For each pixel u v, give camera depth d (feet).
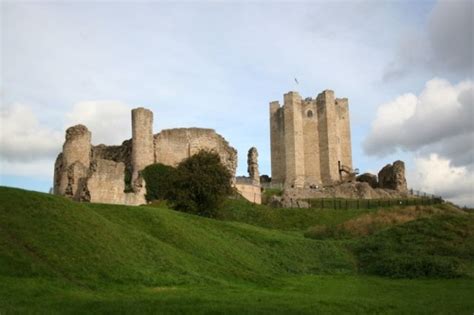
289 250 139.54
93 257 90.43
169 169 232.53
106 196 202.18
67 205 106.11
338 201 252.62
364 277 120.16
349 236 170.60
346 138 333.21
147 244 106.11
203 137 273.75
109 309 64.18
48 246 88.53
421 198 262.47
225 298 76.64
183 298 74.23
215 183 184.75
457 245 140.87
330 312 69.56
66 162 224.12
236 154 281.74
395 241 148.66
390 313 72.23
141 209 132.36
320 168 321.73
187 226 132.67
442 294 93.40
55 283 78.23
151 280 88.74
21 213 95.61
